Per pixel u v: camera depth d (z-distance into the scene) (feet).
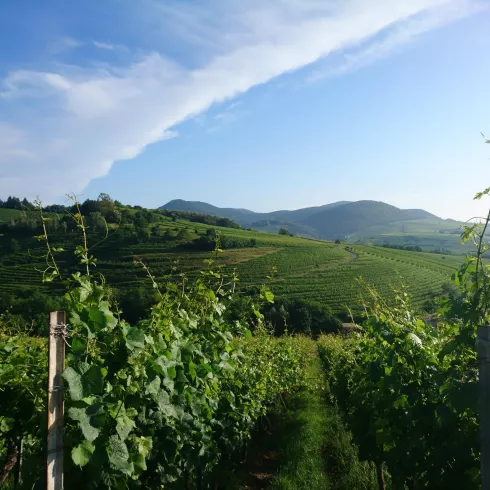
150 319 15.12
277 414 38.70
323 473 24.53
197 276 18.51
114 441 10.34
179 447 14.15
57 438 9.12
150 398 12.46
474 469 11.07
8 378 12.70
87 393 9.25
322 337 78.74
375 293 17.89
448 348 11.32
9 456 13.93
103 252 183.01
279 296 212.64
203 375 15.98
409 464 13.23
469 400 10.25
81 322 9.83
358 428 18.60
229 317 20.02
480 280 11.04
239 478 23.76
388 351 14.82
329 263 291.58
